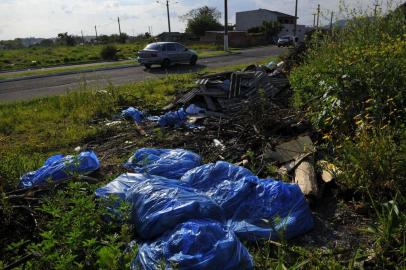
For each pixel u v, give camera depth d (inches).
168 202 151.9
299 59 491.2
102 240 139.9
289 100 357.4
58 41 2773.1
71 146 301.7
